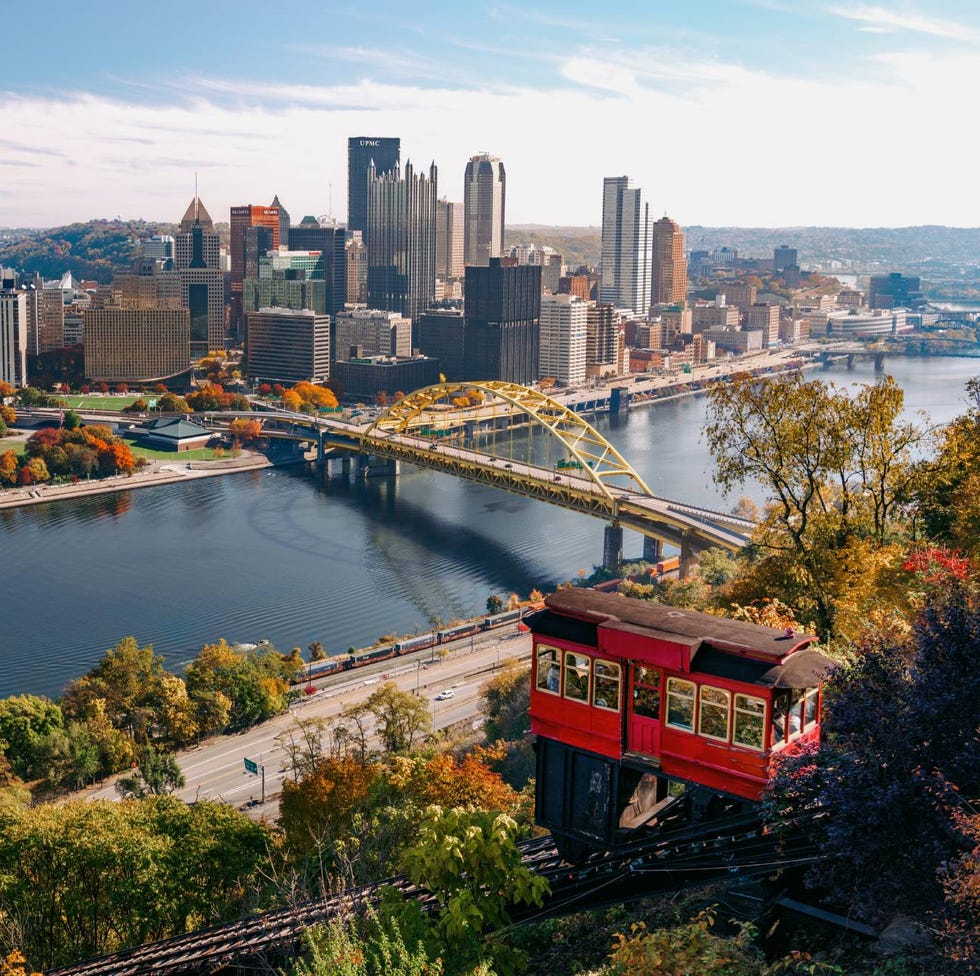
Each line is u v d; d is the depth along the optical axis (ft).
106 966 244.22
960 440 338.54
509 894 188.55
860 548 310.65
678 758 176.45
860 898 147.74
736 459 346.54
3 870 323.57
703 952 153.89
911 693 151.33
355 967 158.61
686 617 182.80
